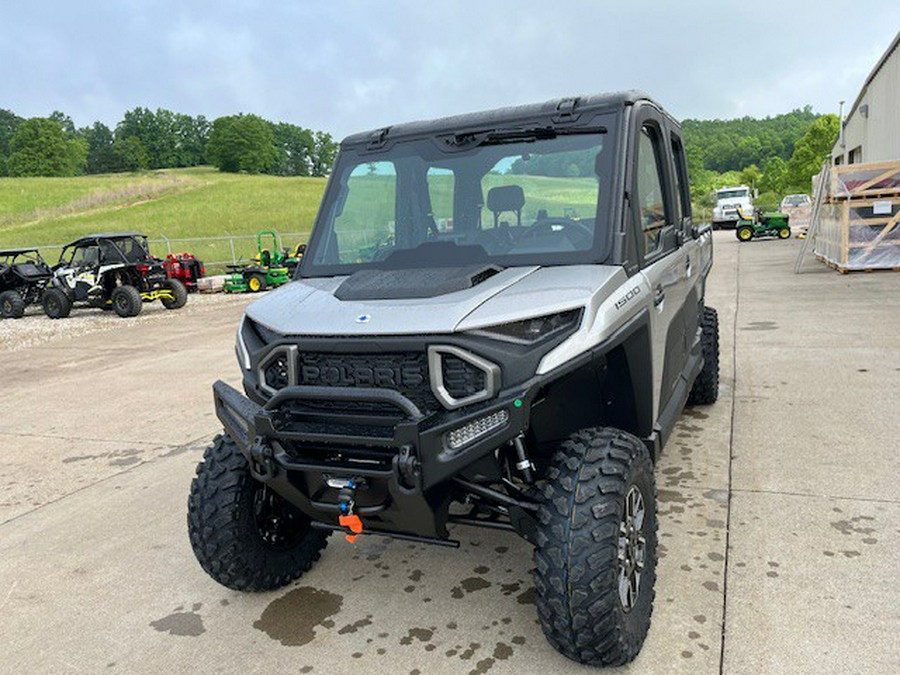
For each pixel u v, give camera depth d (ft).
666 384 11.98
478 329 8.29
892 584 10.19
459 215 11.21
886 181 45.32
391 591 11.18
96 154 489.26
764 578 10.59
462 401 8.20
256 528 10.77
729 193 119.14
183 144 537.24
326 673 9.29
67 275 57.41
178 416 23.13
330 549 12.76
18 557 13.60
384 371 8.65
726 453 15.75
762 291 41.04
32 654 10.32
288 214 182.60
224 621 10.76
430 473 8.12
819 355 24.07
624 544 8.79
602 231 10.02
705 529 12.25
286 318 9.61
